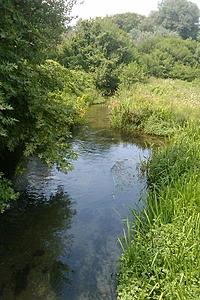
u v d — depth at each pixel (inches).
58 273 251.4
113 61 1483.8
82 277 248.5
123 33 1713.8
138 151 564.1
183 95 930.7
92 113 917.8
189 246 227.1
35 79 332.8
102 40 1519.4
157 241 236.7
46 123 321.1
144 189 402.3
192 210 262.7
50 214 332.8
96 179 429.1
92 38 1505.9
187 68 1899.6
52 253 273.3
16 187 383.9
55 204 353.4
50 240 290.5
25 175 419.2
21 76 296.4
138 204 360.2
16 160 365.4
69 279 245.9
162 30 3270.2
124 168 476.1
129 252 239.5
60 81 376.5
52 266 258.8
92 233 303.4
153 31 3383.4
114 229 310.3
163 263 223.0
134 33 3213.6
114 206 355.9
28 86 299.1
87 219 327.6
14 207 342.3
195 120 616.7
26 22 309.7
